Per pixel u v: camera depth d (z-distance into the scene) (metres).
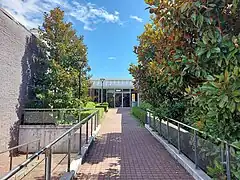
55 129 11.81
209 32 3.28
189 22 3.67
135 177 4.88
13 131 10.88
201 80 4.14
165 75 4.47
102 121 16.20
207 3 3.28
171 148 6.90
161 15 3.95
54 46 14.15
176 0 3.69
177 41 4.09
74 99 13.04
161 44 4.91
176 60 4.03
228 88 2.84
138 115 17.64
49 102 12.69
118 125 14.37
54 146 4.00
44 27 14.36
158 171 5.27
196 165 4.91
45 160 3.34
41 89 12.97
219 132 3.67
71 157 5.47
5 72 10.07
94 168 5.52
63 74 13.03
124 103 30.41
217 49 3.18
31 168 2.93
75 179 4.73
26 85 12.29
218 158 3.85
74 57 14.34
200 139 4.72
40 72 13.69
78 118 12.03
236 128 3.35
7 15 10.15
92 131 9.00
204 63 3.54
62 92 12.98
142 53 8.95
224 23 3.44
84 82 14.62
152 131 10.72
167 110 8.12
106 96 30.36
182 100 8.05
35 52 13.56
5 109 10.12
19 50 11.48
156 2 4.02
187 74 4.08
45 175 3.34
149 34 7.68
